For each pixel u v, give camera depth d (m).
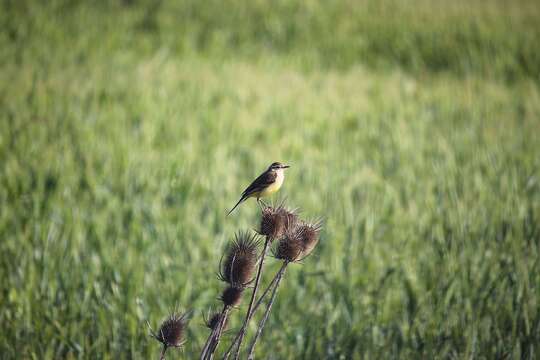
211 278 10.67
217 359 8.87
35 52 25.58
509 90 24.25
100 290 10.22
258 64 26.81
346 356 9.02
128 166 15.06
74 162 15.34
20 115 18.11
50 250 11.23
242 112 19.98
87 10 32.50
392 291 10.59
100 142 16.86
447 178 15.05
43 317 9.52
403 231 12.56
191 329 9.41
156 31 30.64
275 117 19.80
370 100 22.22
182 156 16.16
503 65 27.03
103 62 25.02
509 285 10.28
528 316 9.53
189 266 10.99
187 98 21.03
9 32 28.28
